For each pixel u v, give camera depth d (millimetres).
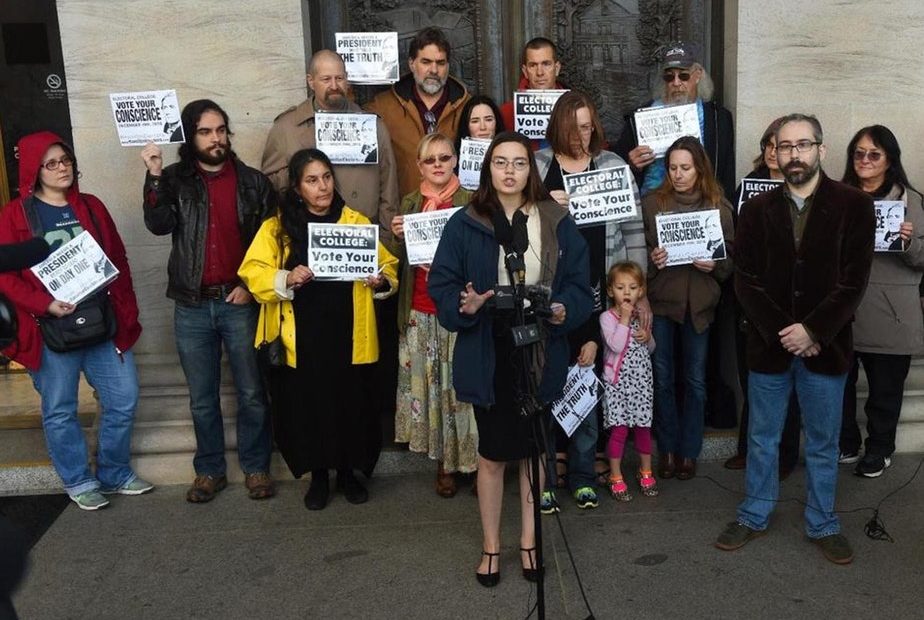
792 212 3865
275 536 4395
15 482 5055
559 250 3684
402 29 5531
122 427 4824
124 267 4762
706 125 5035
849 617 3508
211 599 3818
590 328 4465
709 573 3887
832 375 3857
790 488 4770
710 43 5562
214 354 4762
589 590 3773
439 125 5105
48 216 4516
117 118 4453
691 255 4598
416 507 4684
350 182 4781
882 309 4719
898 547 4074
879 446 4852
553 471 3287
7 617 1788
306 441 4613
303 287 4527
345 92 4695
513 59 5559
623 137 5109
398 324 4738
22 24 6270
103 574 4070
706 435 5203
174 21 5062
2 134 6395
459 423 4633
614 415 4594
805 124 3732
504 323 3537
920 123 5348
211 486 4852
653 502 4641
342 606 3721
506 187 3576
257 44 5094
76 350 4594
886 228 4562
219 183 4621
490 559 3842
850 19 5227
